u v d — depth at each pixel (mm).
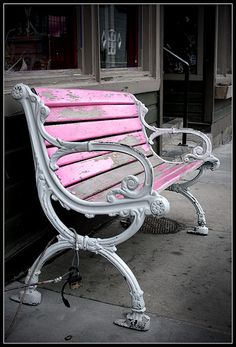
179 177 3047
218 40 8359
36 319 2445
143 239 3629
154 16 5039
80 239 2410
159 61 5227
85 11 3680
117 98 3492
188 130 3596
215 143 7957
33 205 3121
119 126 3375
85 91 3102
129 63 4902
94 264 3146
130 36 4891
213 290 2818
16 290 2746
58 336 2287
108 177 2959
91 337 2283
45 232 3236
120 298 2689
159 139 5391
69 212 3434
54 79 3352
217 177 5715
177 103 7750
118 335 2307
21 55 3250
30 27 3318
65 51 3643
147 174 2229
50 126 2627
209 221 4074
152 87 5047
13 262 2883
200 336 2314
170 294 2760
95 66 3811
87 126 2975
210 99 7504
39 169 2461
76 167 2732
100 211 2367
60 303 2615
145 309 2400
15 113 2824
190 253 3373
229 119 8953
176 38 7578
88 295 2717
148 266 3137
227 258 3295
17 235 2977
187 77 6332
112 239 2361
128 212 2293
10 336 2277
